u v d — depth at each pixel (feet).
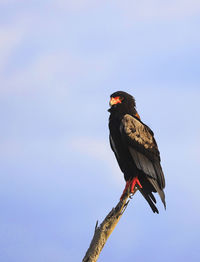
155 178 41.06
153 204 40.11
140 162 40.57
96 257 25.22
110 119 42.37
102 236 25.64
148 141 41.93
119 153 41.70
